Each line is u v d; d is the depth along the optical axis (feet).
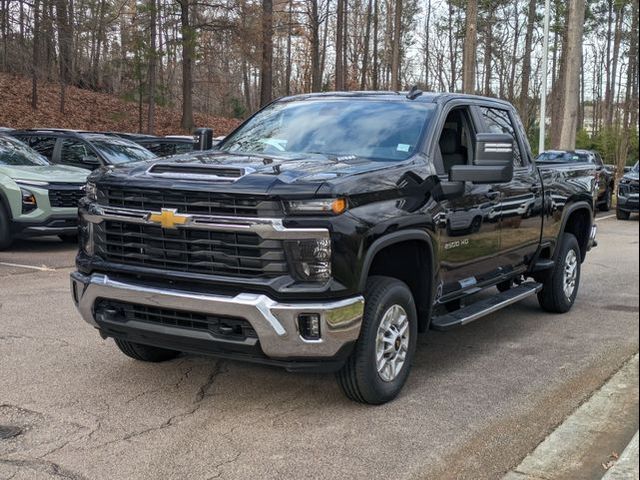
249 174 13.66
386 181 14.71
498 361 19.21
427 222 15.71
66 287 26.81
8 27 69.77
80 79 95.04
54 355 18.42
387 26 162.40
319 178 13.56
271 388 16.47
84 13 75.61
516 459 13.10
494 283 20.12
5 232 34.50
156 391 16.07
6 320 21.72
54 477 11.89
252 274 13.37
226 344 13.52
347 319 13.51
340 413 15.06
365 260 13.79
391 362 15.48
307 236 13.11
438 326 16.80
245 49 86.07
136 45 79.97
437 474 12.40
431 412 15.28
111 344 19.49
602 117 192.54
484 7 133.18
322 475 12.22
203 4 82.74
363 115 18.06
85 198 15.58
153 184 13.93
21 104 83.41
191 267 13.85
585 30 143.54
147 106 101.65
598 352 20.17
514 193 20.18
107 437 13.55
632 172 62.34
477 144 16.08
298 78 171.83
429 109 17.83
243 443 13.44
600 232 52.47
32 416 14.44
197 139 19.89
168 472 12.19
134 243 14.43
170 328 14.05
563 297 24.61
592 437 14.14
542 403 15.99
